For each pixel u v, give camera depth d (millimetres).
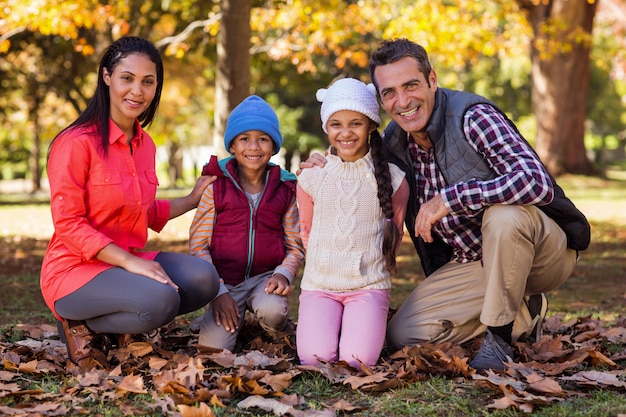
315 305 3592
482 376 3104
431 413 2834
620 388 3088
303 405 2934
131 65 3355
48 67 20797
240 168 3904
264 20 12578
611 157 66312
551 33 14617
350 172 3646
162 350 3574
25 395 2932
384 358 3756
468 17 12906
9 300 5508
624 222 12141
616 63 21609
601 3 23062
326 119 3619
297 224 3930
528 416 2787
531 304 3883
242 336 4031
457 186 3449
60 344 3928
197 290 3516
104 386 3059
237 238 3816
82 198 3324
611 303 5512
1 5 11133
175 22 18031
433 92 3594
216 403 2844
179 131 34188
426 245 4020
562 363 3377
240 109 3791
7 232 11570
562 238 3646
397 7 14078
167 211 3762
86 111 3436
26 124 29312
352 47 13078
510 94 33188
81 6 11359
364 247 3619
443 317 3768
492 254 3391
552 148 20859
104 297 3309
